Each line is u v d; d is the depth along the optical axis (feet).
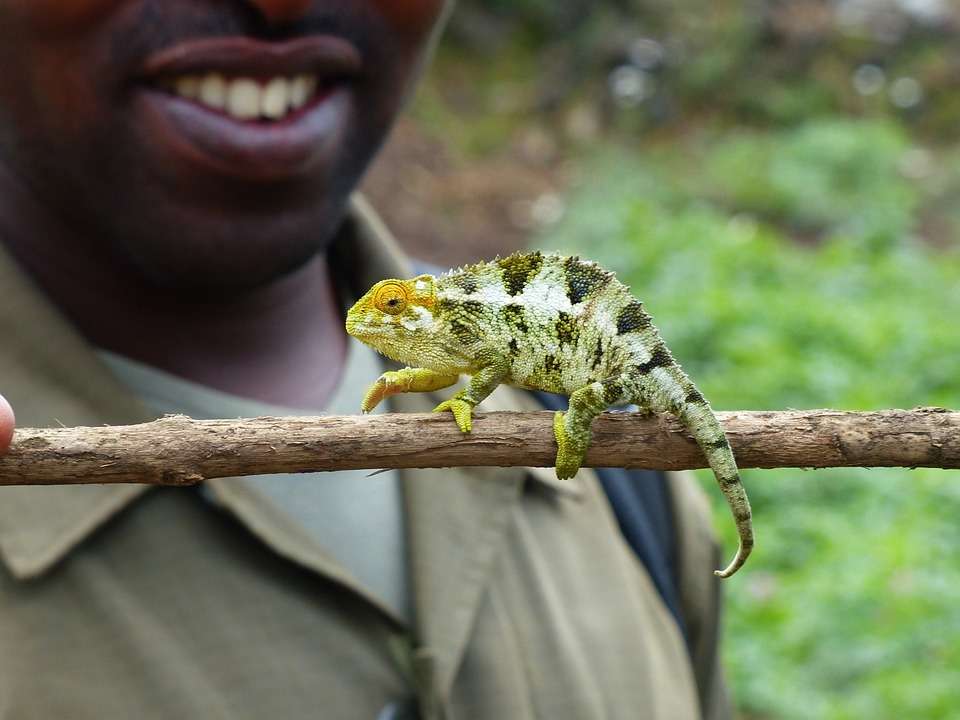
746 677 4.41
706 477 5.81
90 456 1.62
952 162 11.10
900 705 4.19
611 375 1.73
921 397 6.67
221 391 2.03
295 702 1.87
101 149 1.90
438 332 1.77
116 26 1.85
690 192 10.19
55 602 1.83
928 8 12.90
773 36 12.40
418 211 9.96
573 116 11.65
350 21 1.92
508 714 1.94
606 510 2.16
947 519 5.51
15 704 1.80
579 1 12.66
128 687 1.83
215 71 1.88
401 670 1.93
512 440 1.68
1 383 1.88
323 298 2.15
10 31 1.85
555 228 9.62
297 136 1.90
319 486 2.00
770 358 6.75
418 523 1.99
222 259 1.94
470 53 12.35
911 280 8.44
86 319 2.00
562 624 2.02
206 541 1.90
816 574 5.00
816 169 10.21
